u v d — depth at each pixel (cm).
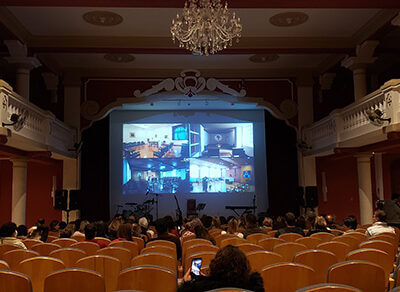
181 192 2014
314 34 1260
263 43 1277
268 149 1794
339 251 525
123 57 1433
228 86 1571
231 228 799
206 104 1938
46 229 781
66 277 324
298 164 1596
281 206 1764
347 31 1242
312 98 1584
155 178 2019
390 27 1130
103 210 1722
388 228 695
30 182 1502
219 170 2034
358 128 1101
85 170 1700
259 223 1577
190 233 834
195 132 2048
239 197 2025
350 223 898
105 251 500
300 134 1570
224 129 2056
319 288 257
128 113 2044
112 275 425
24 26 1172
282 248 516
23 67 1229
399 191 1609
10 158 1191
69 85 1528
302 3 904
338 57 1424
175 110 2050
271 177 1780
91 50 1264
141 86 1552
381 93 947
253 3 912
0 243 606
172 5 908
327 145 1320
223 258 288
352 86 1622
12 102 930
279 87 1590
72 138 1480
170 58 1452
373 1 899
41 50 1250
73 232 947
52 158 1452
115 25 1178
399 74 1506
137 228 801
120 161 2022
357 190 1579
